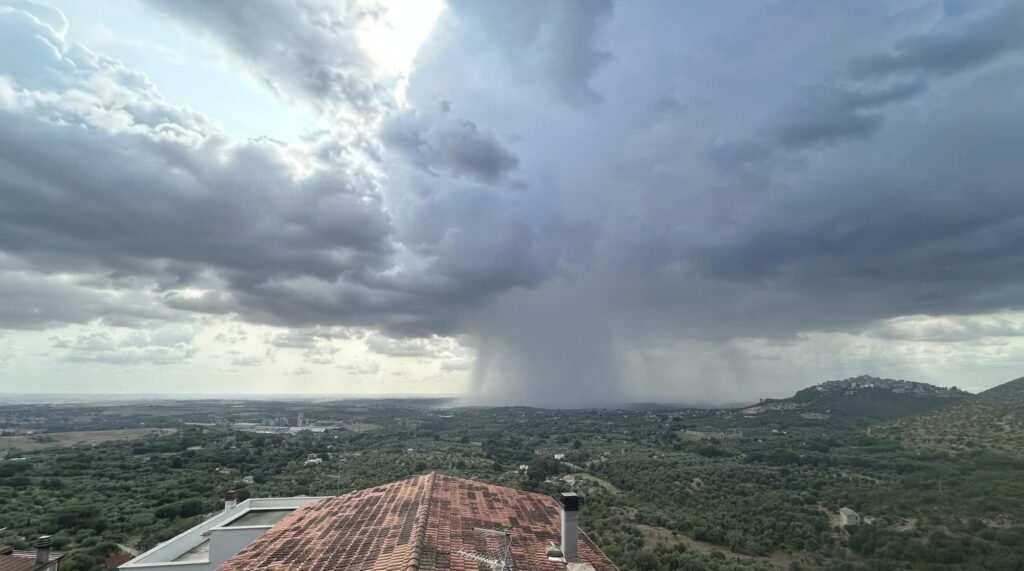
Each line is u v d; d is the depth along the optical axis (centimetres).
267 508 3103
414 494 2186
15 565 3080
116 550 4509
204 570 2203
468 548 1566
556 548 1683
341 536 1747
